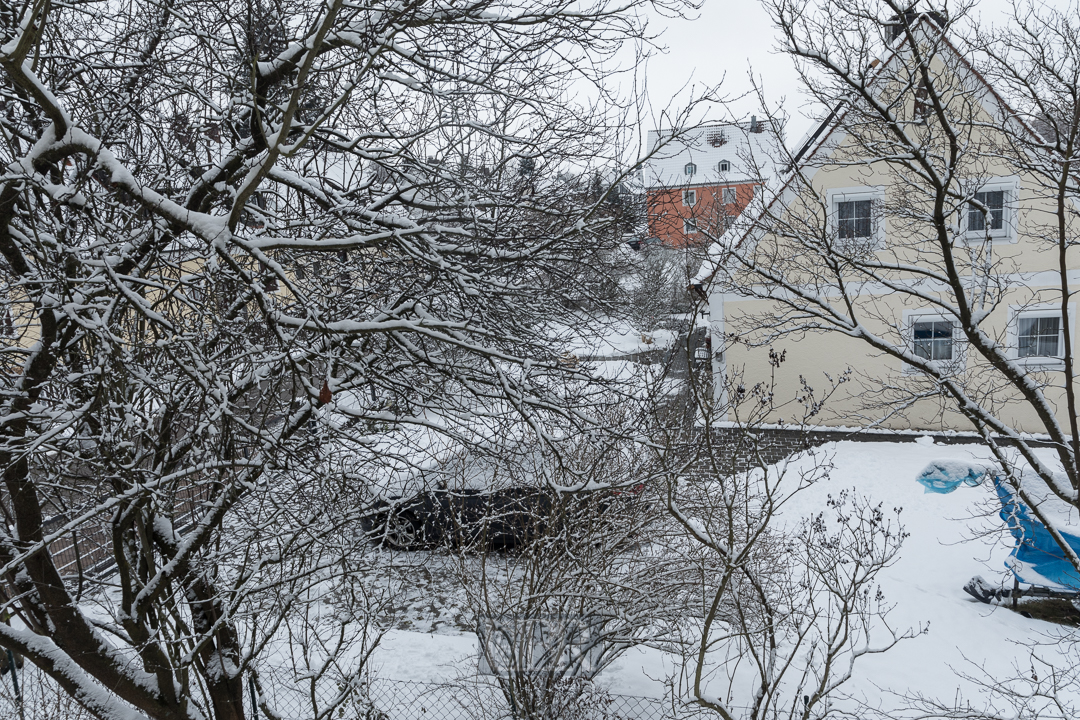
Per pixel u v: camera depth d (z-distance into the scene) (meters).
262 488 5.50
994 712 8.05
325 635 9.55
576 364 7.03
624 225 7.70
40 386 5.55
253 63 4.65
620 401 7.00
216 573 6.90
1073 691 8.40
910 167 8.88
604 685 8.49
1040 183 9.25
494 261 6.78
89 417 5.89
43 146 4.82
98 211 6.50
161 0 5.52
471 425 7.84
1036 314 17.23
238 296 6.38
